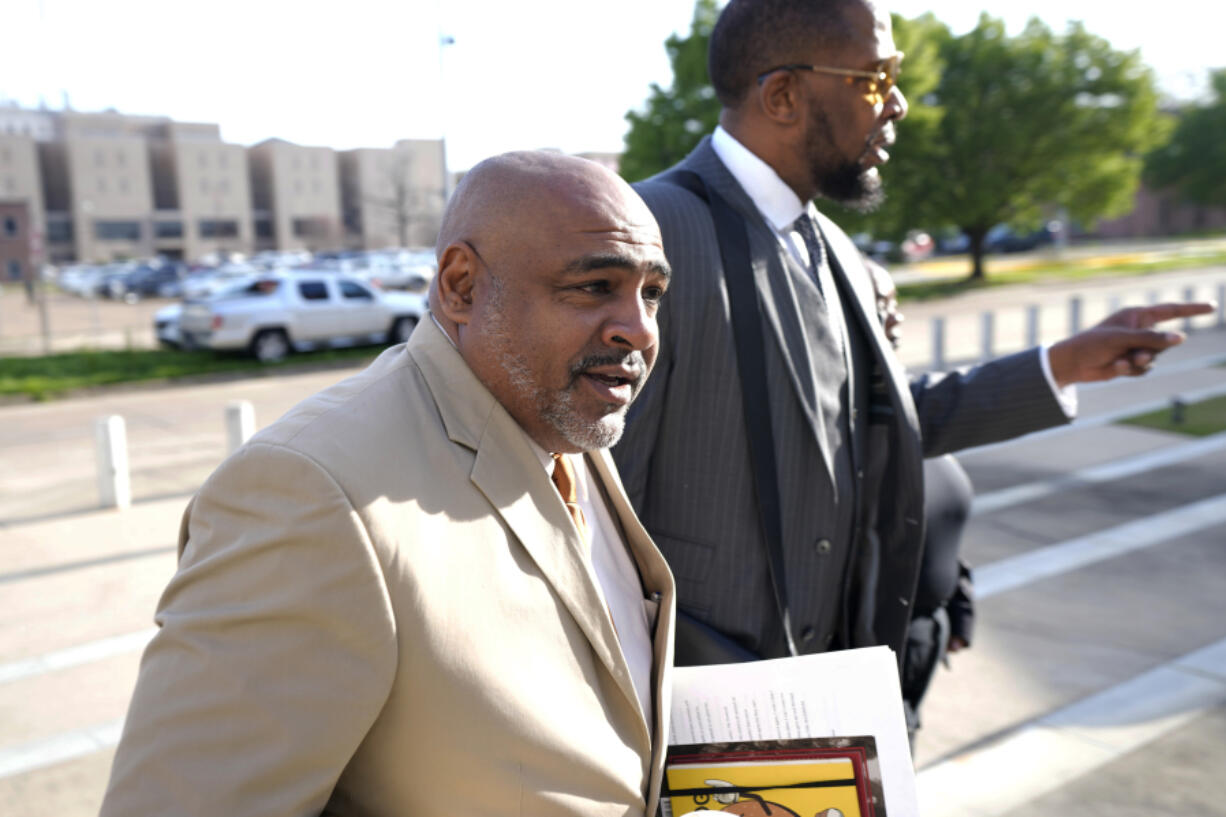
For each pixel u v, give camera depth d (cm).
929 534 212
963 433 191
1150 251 3934
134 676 400
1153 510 617
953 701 367
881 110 171
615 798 105
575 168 105
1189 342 1388
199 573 94
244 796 88
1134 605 461
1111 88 2431
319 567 89
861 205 183
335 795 101
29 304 3359
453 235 106
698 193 171
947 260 3934
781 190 173
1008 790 307
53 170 8612
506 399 107
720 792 122
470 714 94
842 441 172
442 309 109
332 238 9575
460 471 101
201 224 9125
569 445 110
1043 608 459
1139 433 838
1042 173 2508
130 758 91
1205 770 315
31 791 316
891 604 181
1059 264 3275
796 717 122
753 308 163
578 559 107
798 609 167
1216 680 379
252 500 92
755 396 161
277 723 89
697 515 163
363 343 1689
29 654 421
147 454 889
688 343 160
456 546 97
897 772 118
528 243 102
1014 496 655
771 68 167
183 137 9444
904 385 177
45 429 1057
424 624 92
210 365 1525
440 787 96
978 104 2461
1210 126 4478
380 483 93
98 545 579
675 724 125
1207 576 497
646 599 130
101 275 4125
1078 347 183
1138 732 341
